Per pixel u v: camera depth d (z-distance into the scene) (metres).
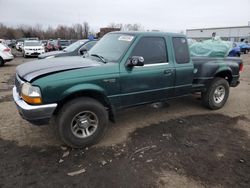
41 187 2.79
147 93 4.25
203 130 4.47
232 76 5.88
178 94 4.81
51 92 3.23
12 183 2.84
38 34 75.31
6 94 6.75
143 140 3.99
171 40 4.52
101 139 3.96
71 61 3.89
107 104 3.86
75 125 3.57
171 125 4.65
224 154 3.62
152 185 2.87
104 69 3.67
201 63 5.23
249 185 2.92
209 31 59.06
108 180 2.94
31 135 4.06
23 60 17.94
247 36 52.09
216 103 5.58
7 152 3.51
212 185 2.91
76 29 69.12
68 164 3.26
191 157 3.50
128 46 3.98
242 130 4.55
